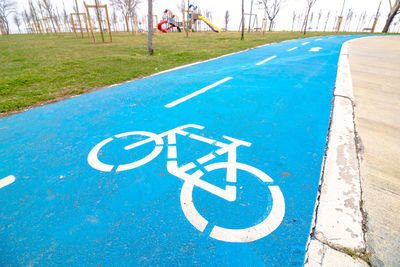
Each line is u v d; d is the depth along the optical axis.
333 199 2.10
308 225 1.84
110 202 2.11
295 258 1.59
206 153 2.88
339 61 8.80
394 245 1.66
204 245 1.70
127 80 6.73
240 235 1.77
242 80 6.35
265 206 2.03
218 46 15.74
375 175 2.42
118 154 2.89
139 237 1.77
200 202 2.08
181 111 4.27
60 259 1.62
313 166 2.59
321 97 4.91
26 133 3.50
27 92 5.65
